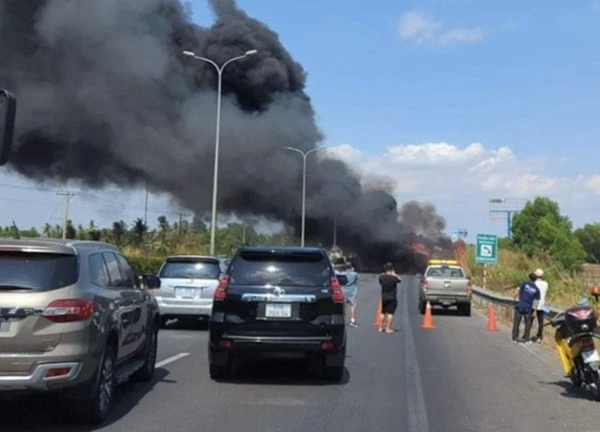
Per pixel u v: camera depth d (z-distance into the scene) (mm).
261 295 10766
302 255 11180
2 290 7520
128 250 41375
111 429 8055
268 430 8188
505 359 14758
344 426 8484
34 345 7422
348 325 21828
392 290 20172
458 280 27297
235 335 10758
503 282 40844
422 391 10883
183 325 20438
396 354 15305
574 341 10406
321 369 12562
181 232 55281
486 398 10383
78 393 7828
